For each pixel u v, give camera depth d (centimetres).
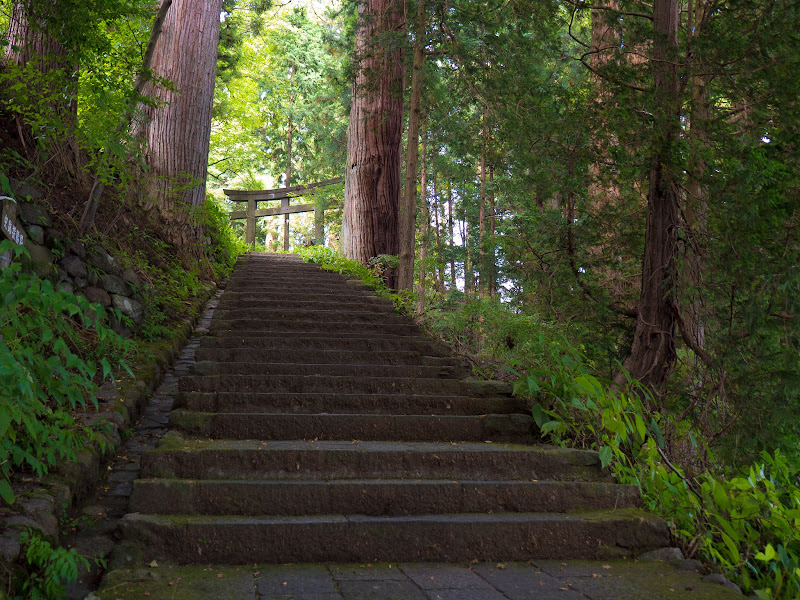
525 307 947
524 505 368
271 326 741
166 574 285
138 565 291
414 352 645
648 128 679
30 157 581
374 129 1239
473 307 815
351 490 352
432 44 1041
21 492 294
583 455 413
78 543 301
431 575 302
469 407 504
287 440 435
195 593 263
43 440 285
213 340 644
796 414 641
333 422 448
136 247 775
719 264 674
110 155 610
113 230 714
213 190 3144
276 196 2280
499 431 467
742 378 677
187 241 998
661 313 727
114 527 319
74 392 286
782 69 616
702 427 648
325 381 527
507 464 402
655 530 353
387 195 1405
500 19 932
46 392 318
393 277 1320
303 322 750
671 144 664
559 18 889
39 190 566
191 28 1095
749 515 360
